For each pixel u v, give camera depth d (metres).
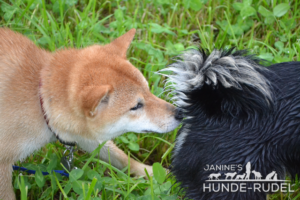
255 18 4.62
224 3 4.78
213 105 2.46
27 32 4.14
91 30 4.16
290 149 2.40
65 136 2.74
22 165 2.89
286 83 2.52
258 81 2.46
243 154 2.37
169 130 2.82
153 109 2.78
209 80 2.46
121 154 3.33
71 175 2.69
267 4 4.61
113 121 2.66
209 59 2.61
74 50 2.95
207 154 2.42
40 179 2.70
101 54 2.82
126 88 2.64
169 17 4.67
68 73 2.65
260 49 4.09
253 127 2.39
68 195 2.96
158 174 2.61
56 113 2.59
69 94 2.57
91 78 2.58
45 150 3.27
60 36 4.00
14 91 2.56
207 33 4.45
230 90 2.44
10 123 2.51
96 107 2.43
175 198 2.65
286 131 2.37
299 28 4.38
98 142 3.11
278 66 2.73
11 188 2.67
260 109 2.40
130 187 2.87
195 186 2.51
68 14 4.59
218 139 2.41
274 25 4.55
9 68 2.62
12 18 4.34
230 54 2.75
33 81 2.65
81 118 2.63
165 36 4.52
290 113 2.38
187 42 4.43
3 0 4.45
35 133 2.61
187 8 4.51
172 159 2.80
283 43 4.31
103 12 4.84
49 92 2.59
